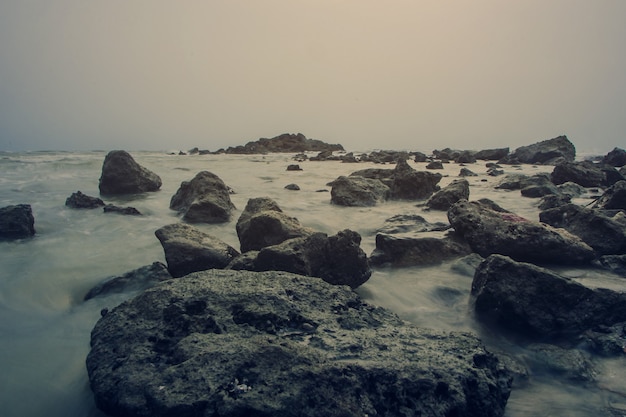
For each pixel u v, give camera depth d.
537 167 28.97
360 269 6.34
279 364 3.49
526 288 5.16
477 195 14.72
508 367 4.40
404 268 7.21
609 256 6.91
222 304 4.44
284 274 5.22
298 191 16.02
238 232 8.27
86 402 3.76
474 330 5.22
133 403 3.31
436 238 7.63
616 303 5.18
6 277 6.56
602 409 3.81
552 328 4.98
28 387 3.97
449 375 3.58
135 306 4.54
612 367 4.43
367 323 4.50
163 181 18.56
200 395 3.25
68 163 23.61
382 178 17.59
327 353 3.77
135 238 9.04
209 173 12.55
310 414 3.19
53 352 4.58
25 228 8.95
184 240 6.79
